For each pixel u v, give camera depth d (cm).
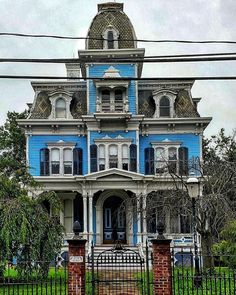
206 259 2670
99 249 3450
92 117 3797
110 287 2058
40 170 3841
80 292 1619
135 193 3566
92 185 3584
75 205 3819
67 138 3900
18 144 5075
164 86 4006
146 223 3444
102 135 3850
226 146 4597
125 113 3775
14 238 2164
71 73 4316
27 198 2323
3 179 2378
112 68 3866
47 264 2166
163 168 3500
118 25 4000
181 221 3628
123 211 3425
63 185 3653
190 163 3662
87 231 3603
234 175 2984
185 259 3338
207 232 2612
